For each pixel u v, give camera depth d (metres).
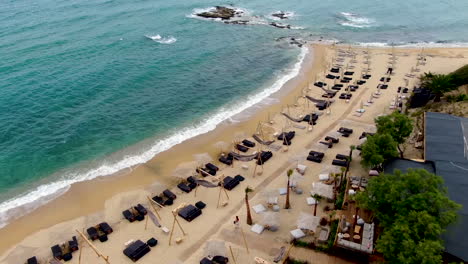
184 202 47.50
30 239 42.78
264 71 91.88
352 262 36.25
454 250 32.69
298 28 126.69
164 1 162.25
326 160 53.34
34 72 86.88
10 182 53.62
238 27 127.56
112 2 155.38
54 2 153.50
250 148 58.78
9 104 73.31
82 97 77.00
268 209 45.00
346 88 78.25
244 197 47.47
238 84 85.00
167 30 121.62
